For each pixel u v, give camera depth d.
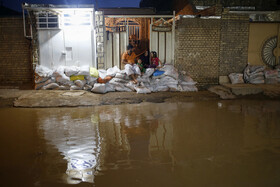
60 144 4.13
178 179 3.05
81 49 8.71
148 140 4.29
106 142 4.21
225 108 6.50
